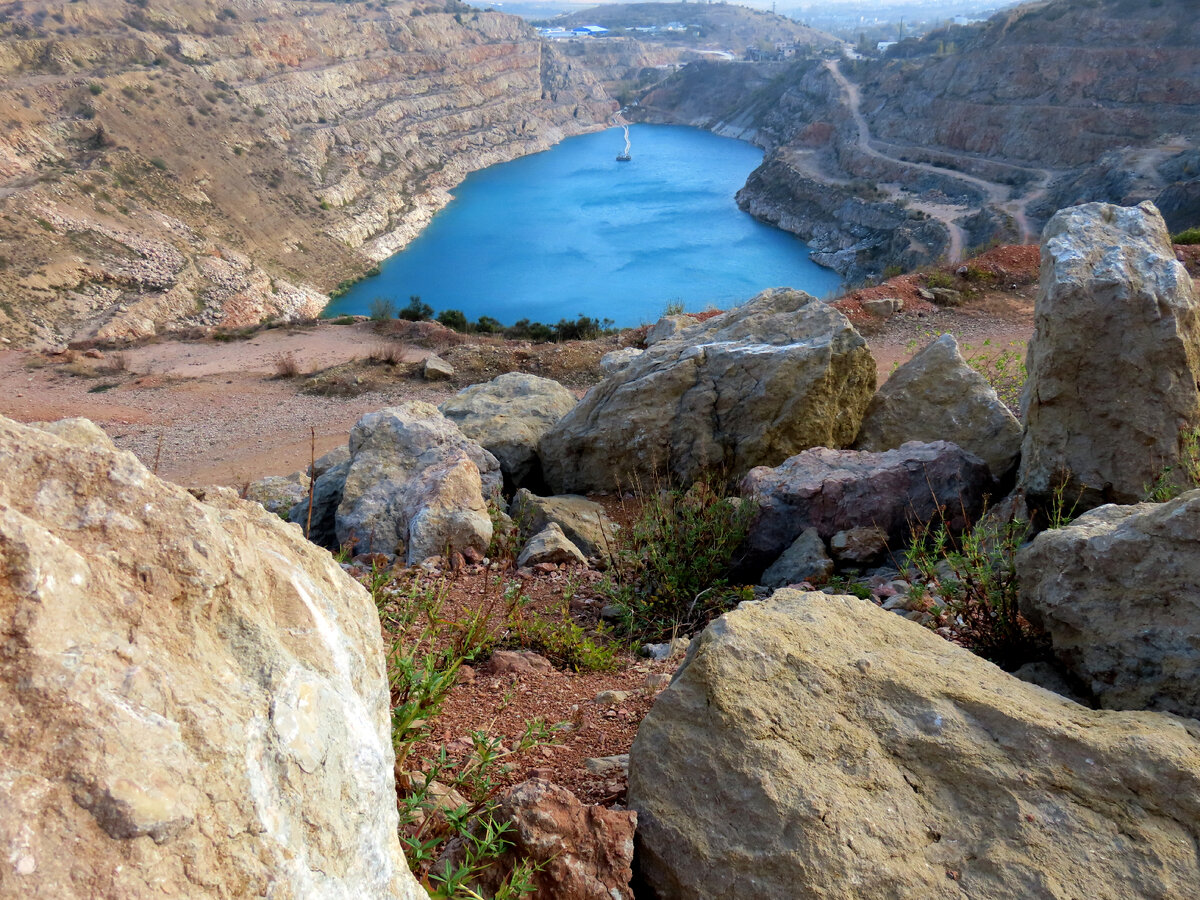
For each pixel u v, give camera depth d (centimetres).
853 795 294
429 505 838
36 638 162
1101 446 664
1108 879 269
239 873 167
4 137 7656
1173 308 641
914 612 561
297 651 216
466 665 523
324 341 3338
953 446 796
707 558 720
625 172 14125
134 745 161
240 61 11744
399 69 14912
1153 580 395
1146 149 8200
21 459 190
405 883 218
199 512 208
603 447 1057
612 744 412
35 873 142
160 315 6494
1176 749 302
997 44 10812
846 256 8831
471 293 8300
